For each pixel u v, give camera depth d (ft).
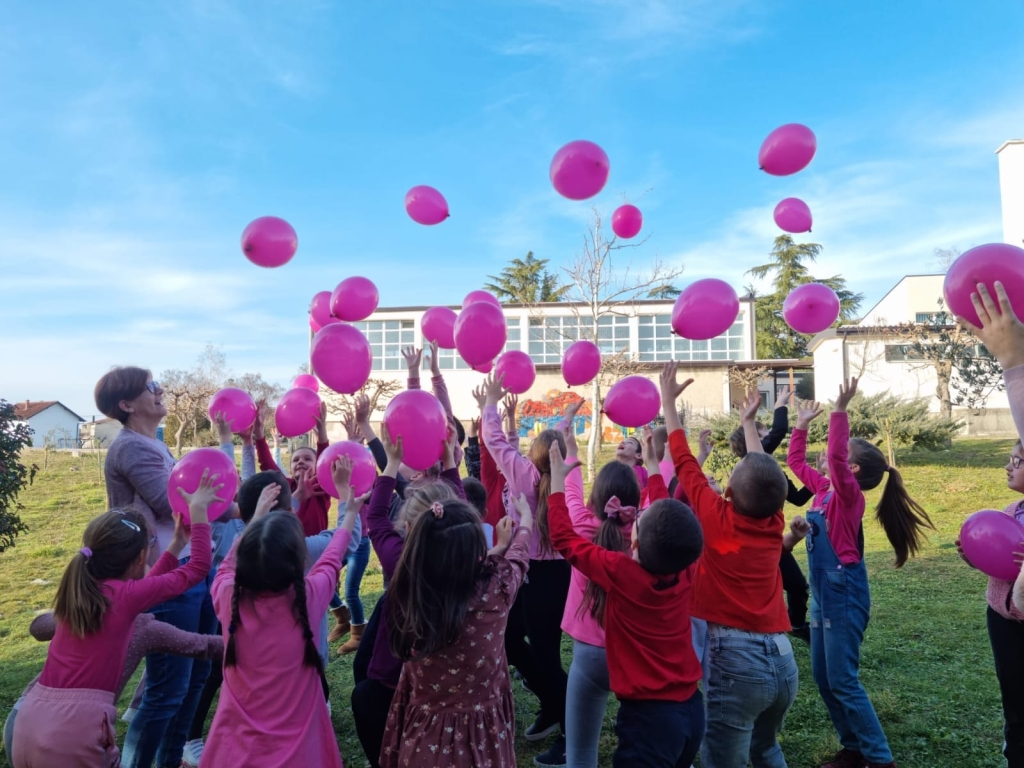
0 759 12.70
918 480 41.88
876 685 14.62
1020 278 6.39
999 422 71.67
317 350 12.46
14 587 28.45
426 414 10.27
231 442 13.32
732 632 9.10
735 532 9.27
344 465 9.82
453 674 7.35
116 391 10.94
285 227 14.47
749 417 11.99
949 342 54.54
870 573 24.38
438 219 16.74
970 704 13.60
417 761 7.20
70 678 8.00
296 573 7.57
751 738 9.51
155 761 11.41
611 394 13.75
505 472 11.87
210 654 9.14
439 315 16.02
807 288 14.34
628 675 8.25
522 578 8.30
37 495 51.52
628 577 8.34
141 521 8.81
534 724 12.76
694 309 12.55
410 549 7.43
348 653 18.06
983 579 23.08
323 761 7.54
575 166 14.48
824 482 12.39
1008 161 68.33
